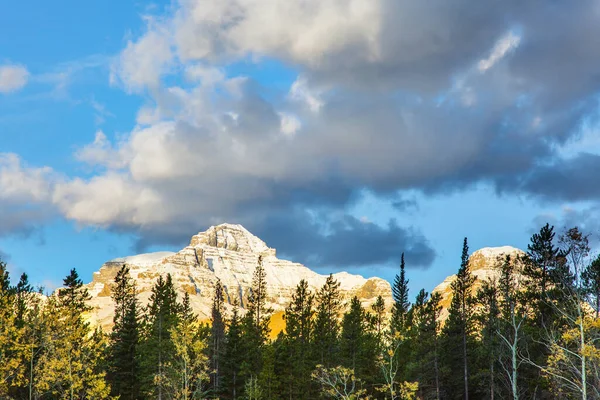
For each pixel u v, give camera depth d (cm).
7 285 7338
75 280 8844
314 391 8925
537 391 6612
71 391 5778
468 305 8262
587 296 4309
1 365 5197
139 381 8981
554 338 4712
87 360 6147
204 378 6794
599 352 4053
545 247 6194
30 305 7712
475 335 8519
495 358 6341
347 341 8856
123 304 11638
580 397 4347
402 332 8944
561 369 4547
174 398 6812
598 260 4772
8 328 5269
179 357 7600
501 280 6284
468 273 8531
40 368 5909
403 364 9006
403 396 5484
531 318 6231
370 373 8769
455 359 8312
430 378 8150
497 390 6762
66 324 6038
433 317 8656
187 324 7062
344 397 5472
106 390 6019
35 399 5962
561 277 4431
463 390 8469
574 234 4403
